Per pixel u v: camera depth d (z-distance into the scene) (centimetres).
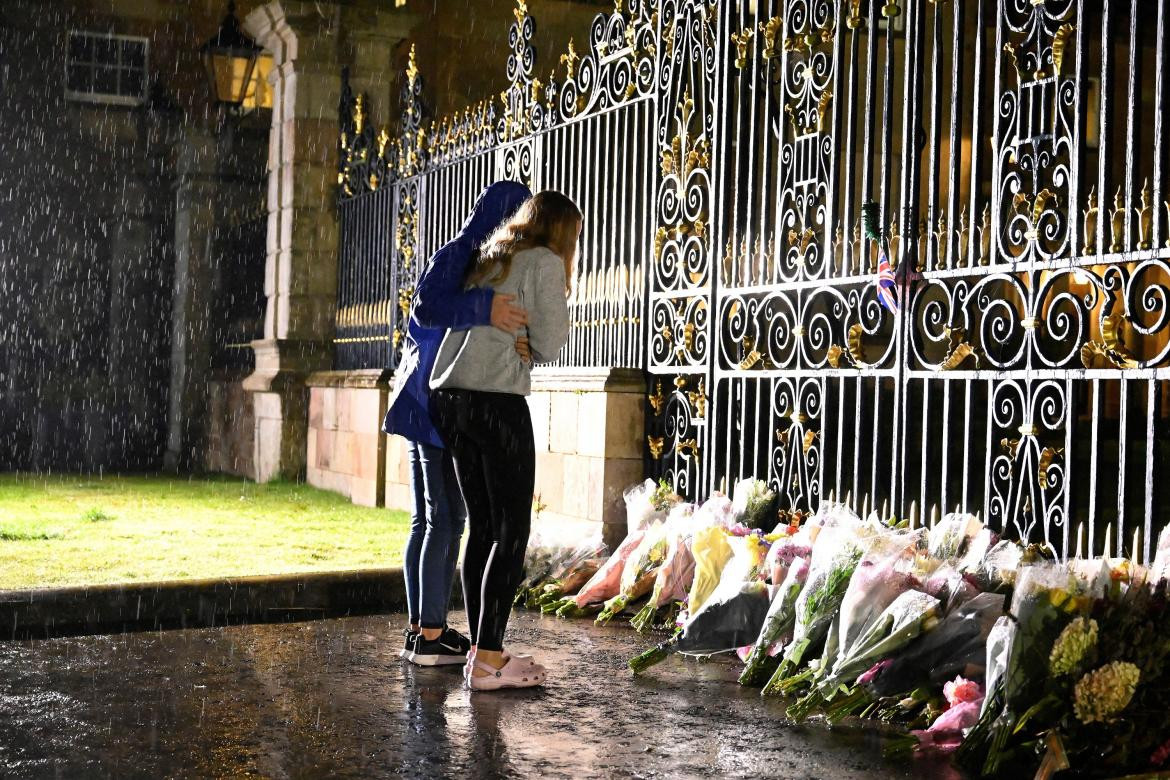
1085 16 443
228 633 525
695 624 467
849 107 566
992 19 1089
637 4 734
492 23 1620
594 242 766
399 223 1116
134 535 830
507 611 425
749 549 479
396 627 542
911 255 516
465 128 966
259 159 1579
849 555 416
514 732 371
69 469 1562
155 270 1602
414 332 454
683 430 678
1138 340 508
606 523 700
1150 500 411
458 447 426
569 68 799
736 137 645
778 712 400
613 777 328
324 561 716
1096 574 336
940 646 385
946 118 1066
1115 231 433
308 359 1305
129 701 402
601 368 707
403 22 1335
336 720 381
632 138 743
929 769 340
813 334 584
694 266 680
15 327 1552
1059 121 454
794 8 607
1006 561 416
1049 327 452
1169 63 421
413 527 473
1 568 660
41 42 1549
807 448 576
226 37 1412
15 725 371
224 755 342
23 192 1552
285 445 1298
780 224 610
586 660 479
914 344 513
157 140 1590
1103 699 322
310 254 1309
